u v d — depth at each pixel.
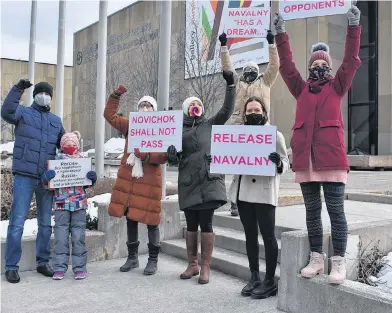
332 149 3.81
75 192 5.27
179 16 30.12
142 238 6.45
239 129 4.42
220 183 5.00
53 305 4.33
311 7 4.50
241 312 4.14
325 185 3.88
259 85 5.57
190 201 4.94
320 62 4.02
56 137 5.28
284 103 24.69
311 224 3.99
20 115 5.05
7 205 6.74
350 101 25.33
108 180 9.83
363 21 24.92
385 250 4.88
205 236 5.05
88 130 43.81
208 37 27.48
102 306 4.32
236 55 26.30
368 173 18.78
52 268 5.50
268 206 4.43
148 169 5.31
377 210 7.59
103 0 9.91
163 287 4.90
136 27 35.97
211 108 25.92
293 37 24.86
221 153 4.46
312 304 3.87
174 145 4.96
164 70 7.25
